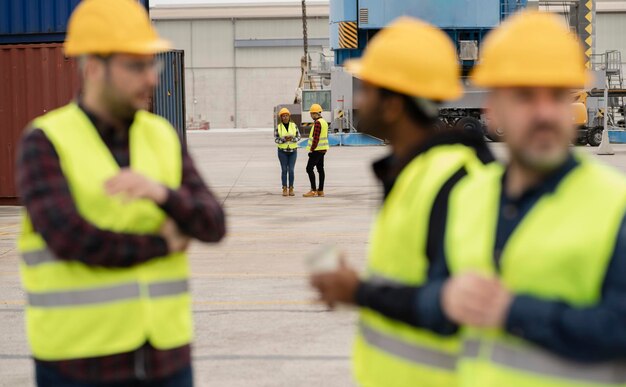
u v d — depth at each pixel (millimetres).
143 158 4020
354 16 46531
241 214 19500
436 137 3486
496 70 2854
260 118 99062
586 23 49219
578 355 2760
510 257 2900
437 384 3400
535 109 2814
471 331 3072
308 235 16062
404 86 3525
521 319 2744
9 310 10117
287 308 10062
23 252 3998
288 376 7668
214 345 8609
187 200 3848
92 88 3945
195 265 12891
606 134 39219
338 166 33938
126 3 3939
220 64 98312
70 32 3959
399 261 3422
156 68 4027
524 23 2871
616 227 2758
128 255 3787
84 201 3865
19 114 20891
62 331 3887
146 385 3945
